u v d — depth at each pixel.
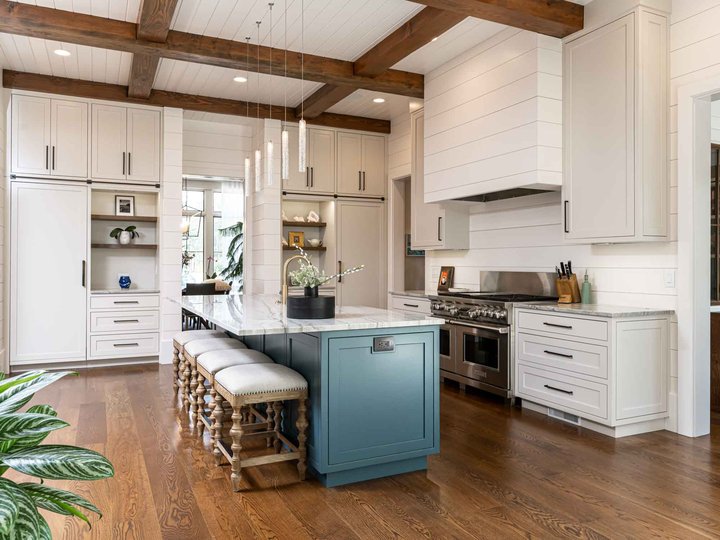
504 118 4.25
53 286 5.48
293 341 3.07
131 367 5.69
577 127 3.92
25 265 5.38
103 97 5.58
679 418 3.55
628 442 3.37
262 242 6.33
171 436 3.45
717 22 3.35
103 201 5.99
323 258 7.02
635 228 3.52
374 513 2.41
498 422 3.81
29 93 5.35
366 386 2.77
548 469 2.93
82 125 5.57
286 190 6.41
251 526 2.29
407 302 5.67
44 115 5.42
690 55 3.50
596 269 4.16
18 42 4.57
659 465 2.98
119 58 4.93
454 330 4.87
